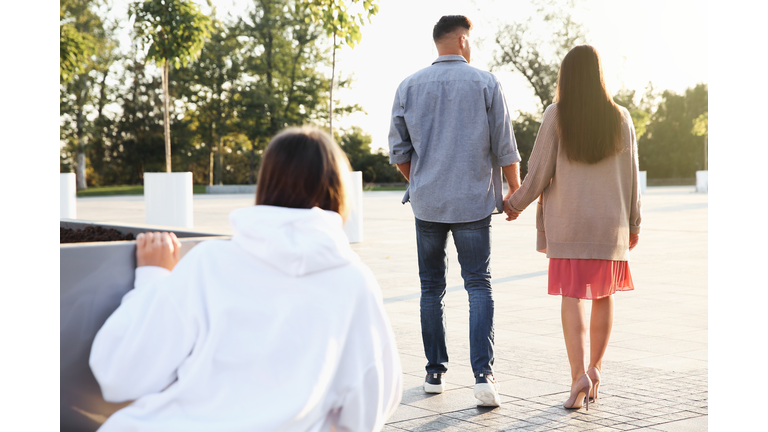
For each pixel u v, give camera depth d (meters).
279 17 48.03
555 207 3.19
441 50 3.39
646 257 9.04
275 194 1.52
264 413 1.35
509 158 3.32
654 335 4.61
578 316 3.14
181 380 1.37
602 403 3.17
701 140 60.19
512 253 9.84
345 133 59.12
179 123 51.16
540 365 3.88
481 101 3.27
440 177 3.29
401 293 6.47
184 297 1.41
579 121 3.07
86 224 2.61
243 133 50.28
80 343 1.61
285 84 48.94
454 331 4.86
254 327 1.40
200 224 14.75
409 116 3.36
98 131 49.66
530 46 42.78
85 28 44.25
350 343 1.48
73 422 1.63
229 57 48.16
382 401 1.55
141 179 55.09
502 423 2.89
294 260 1.41
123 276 1.66
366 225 14.85
